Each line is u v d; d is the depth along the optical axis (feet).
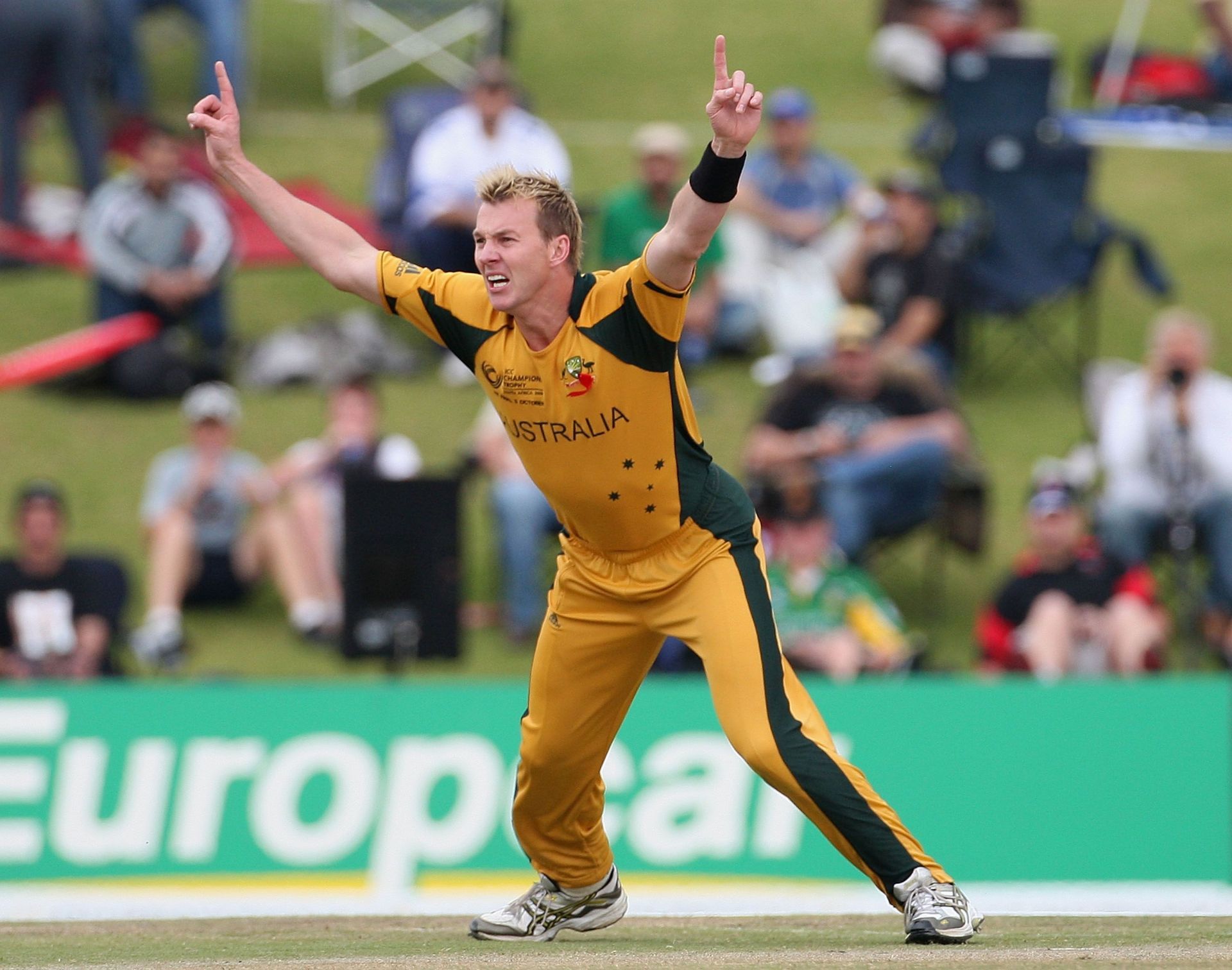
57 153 160.25
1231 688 82.84
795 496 96.12
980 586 111.86
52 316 136.36
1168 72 171.94
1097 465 115.24
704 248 39.34
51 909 78.18
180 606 107.65
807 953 40.32
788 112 130.11
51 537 95.91
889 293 121.19
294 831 80.33
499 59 173.58
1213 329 139.74
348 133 165.99
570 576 44.57
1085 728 82.17
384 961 40.22
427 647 84.64
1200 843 80.89
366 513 84.17
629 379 40.91
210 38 155.63
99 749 80.89
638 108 174.81
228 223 128.47
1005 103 126.41
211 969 38.60
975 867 80.28
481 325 42.29
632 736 80.59
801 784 41.88
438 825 80.43
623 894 49.34
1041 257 125.49
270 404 127.03
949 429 104.58
